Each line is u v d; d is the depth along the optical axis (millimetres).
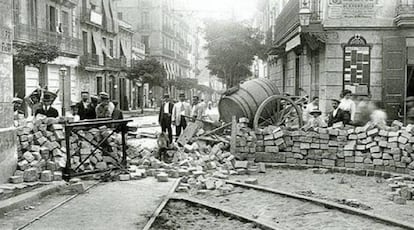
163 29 78625
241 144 15648
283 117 18344
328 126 16328
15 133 11703
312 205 9945
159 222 8555
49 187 10508
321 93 22297
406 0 20734
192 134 17188
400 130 14117
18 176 11141
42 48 32812
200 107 20047
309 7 21703
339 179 13430
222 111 18375
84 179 12281
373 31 21375
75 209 9109
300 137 15391
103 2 53031
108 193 10609
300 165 15188
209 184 11711
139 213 8898
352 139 14805
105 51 53094
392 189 11680
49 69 38406
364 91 20984
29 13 35781
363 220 8695
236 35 37312
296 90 28156
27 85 34344
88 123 11859
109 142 13664
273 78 38438
